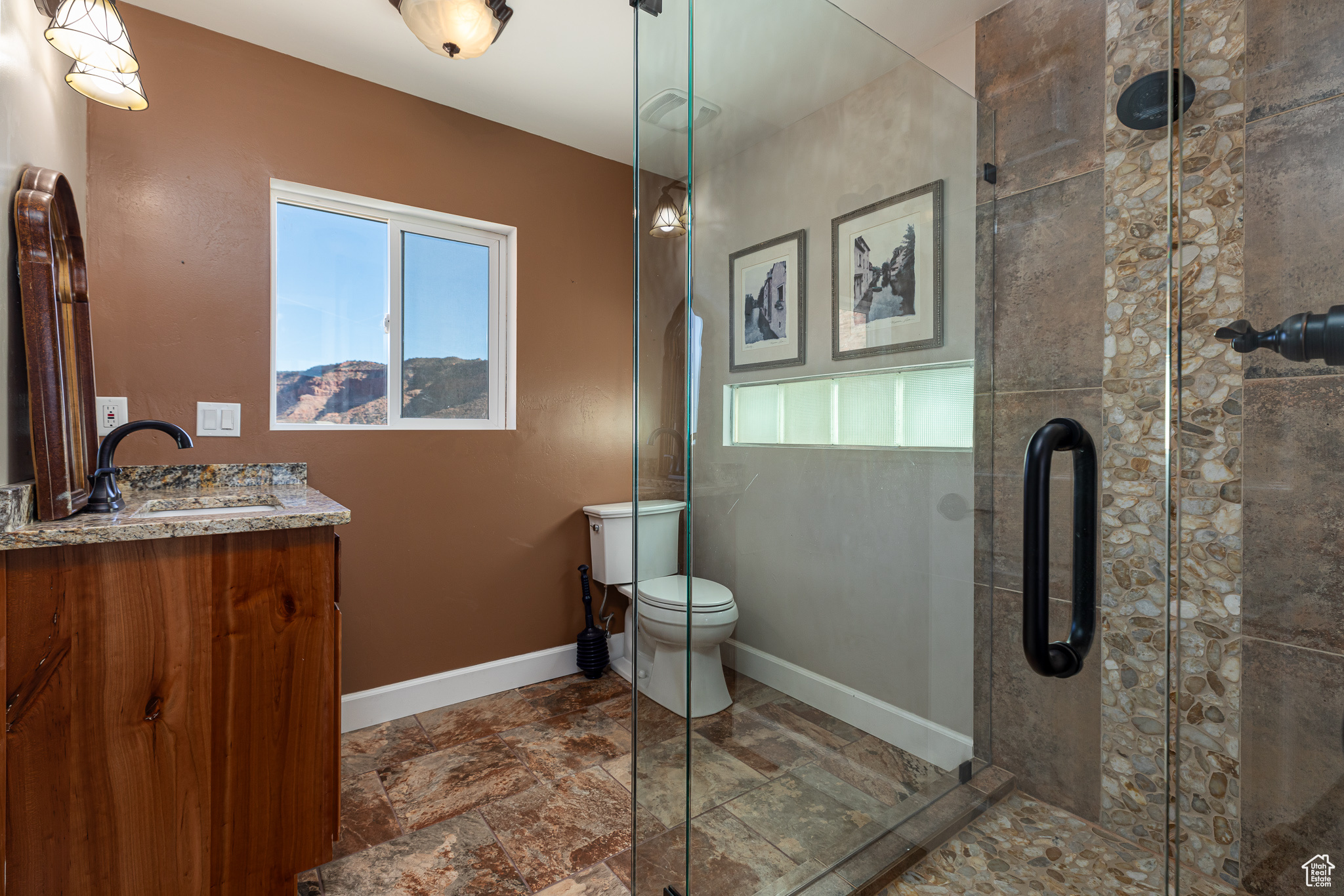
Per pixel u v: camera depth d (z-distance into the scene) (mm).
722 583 1076
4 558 1031
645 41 1160
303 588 1288
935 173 1003
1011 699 880
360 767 1867
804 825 1118
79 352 1508
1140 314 724
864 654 1122
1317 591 618
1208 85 683
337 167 2117
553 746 1998
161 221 1831
